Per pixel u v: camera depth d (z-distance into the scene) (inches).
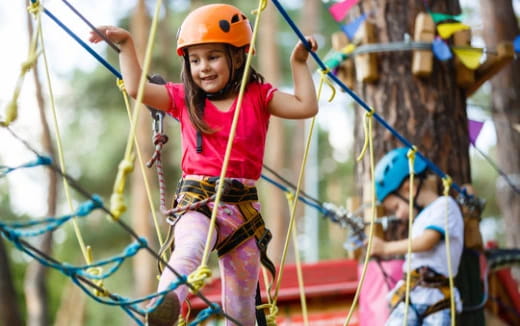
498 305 522.3
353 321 515.2
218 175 243.3
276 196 1429.6
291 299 521.3
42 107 1020.5
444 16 417.4
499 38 699.4
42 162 175.3
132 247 197.0
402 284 354.9
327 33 1761.8
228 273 248.2
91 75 1664.6
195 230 236.2
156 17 193.3
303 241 1822.1
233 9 248.2
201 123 243.6
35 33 214.2
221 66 242.7
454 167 414.9
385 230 390.3
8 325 717.3
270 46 1441.9
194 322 223.0
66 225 1713.8
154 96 247.6
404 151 391.9
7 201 2053.4
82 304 1820.9
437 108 418.0
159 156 249.9
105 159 1652.3
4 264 729.6
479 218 400.2
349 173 2112.5
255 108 248.8
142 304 1261.1
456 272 355.6
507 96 678.5
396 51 422.9
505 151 686.5
